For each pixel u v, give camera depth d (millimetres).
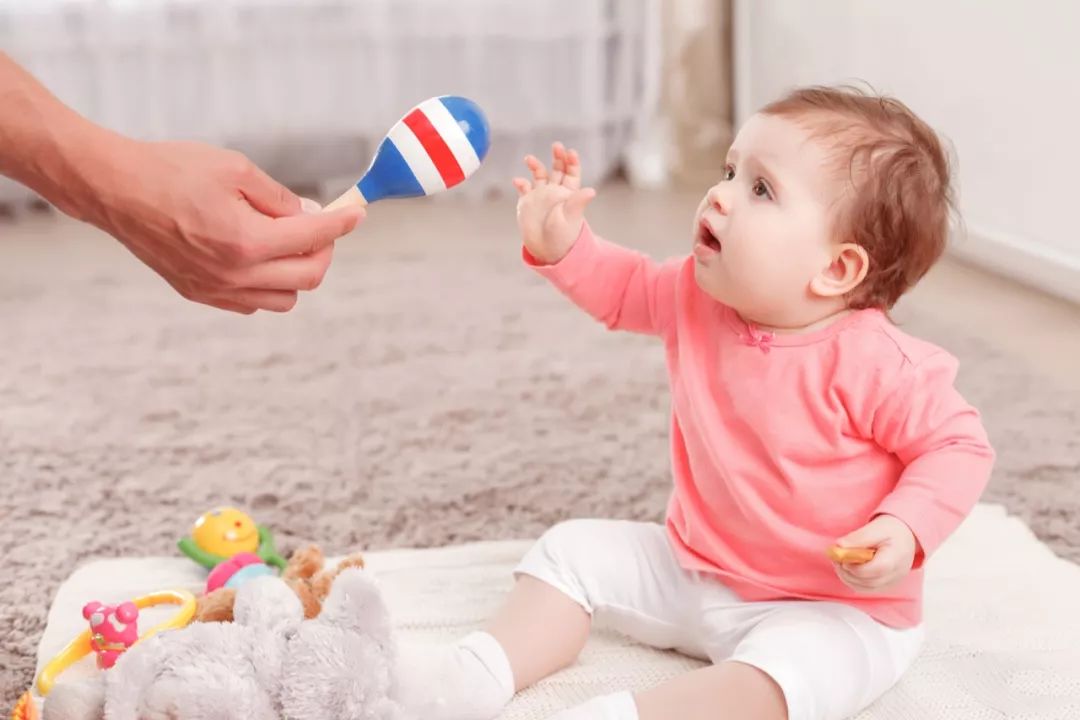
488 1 3027
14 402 1779
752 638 960
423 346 2016
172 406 1764
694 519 1056
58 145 872
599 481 1498
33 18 2820
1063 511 1396
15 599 1217
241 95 2998
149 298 2311
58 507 1433
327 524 1390
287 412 1739
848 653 954
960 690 1024
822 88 1073
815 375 997
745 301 1011
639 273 1127
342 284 2389
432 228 2861
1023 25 2062
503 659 992
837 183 980
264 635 884
